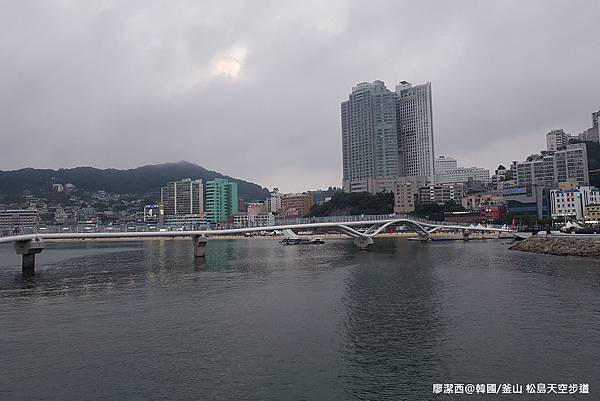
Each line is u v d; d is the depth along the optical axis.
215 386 25.80
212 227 104.81
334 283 60.03
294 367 28.55
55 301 49.69
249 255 114.00
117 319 41.03
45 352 31.89
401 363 28.95
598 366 27.73
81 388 25.78
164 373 27.81
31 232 79.38
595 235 105.12
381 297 49.38
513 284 55.34
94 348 32.69
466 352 30.62
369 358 29.94
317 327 37.50
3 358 30.70
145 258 108.25
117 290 56.78
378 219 125.38
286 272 73.62
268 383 26.12
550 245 98.50
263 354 30.98
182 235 93.88
